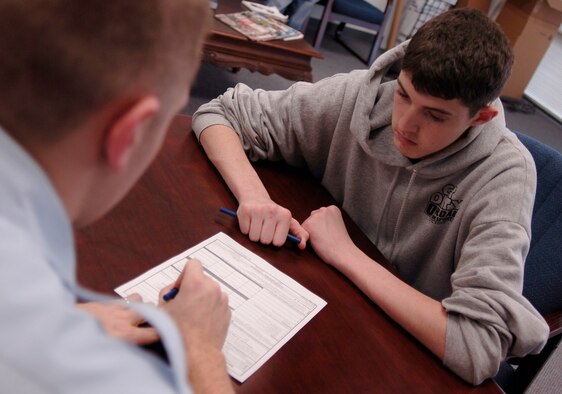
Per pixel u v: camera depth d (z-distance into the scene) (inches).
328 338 28.1
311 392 24.4
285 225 34.8
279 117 44.9
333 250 34.5
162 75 12.4
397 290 31.7
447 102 31.3
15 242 10.2
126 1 11.0
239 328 26.8
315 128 45.1
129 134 11.7
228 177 38.6
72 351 10.1
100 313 23.6
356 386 25.6
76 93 10.9
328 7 162.7
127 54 11.2
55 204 11.6
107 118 11.6
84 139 11.7
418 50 31.6
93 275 27.0
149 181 36.3
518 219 32.9
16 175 10.7
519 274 31.3
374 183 44.3
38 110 11.0
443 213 39.1
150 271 28.5
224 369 21.3
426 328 29.7
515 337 29.7
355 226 40.7
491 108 33.8
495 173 35.5
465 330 29.3
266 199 37.4
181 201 35.4
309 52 96.0
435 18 33.8
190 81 14.1
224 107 45.5
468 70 30.1
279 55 95.0
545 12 176.9
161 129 13.8
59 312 10.2
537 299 42.0
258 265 31.9
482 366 28.4
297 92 45.2
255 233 34.0
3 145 10.8
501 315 29.7
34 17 10.5
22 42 10.6
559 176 42.8
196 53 13.6
